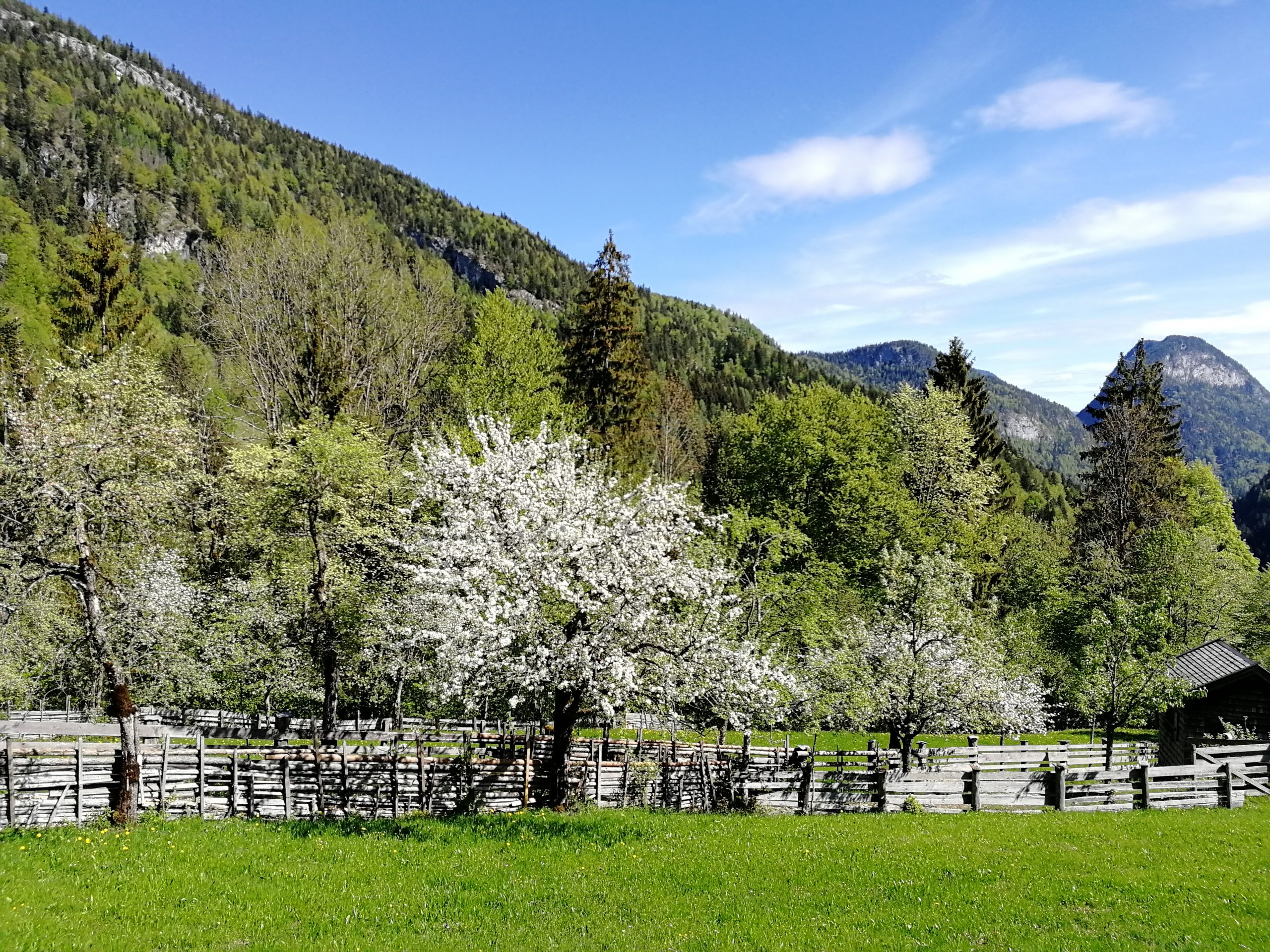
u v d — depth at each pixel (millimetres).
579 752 23609
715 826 18438
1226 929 11859
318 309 40688
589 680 17938
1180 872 14648
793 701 25062
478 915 12039
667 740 28609
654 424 57500
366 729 31172
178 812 18516
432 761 20234
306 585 28484
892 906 12734
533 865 14477
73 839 15344
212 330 43312
